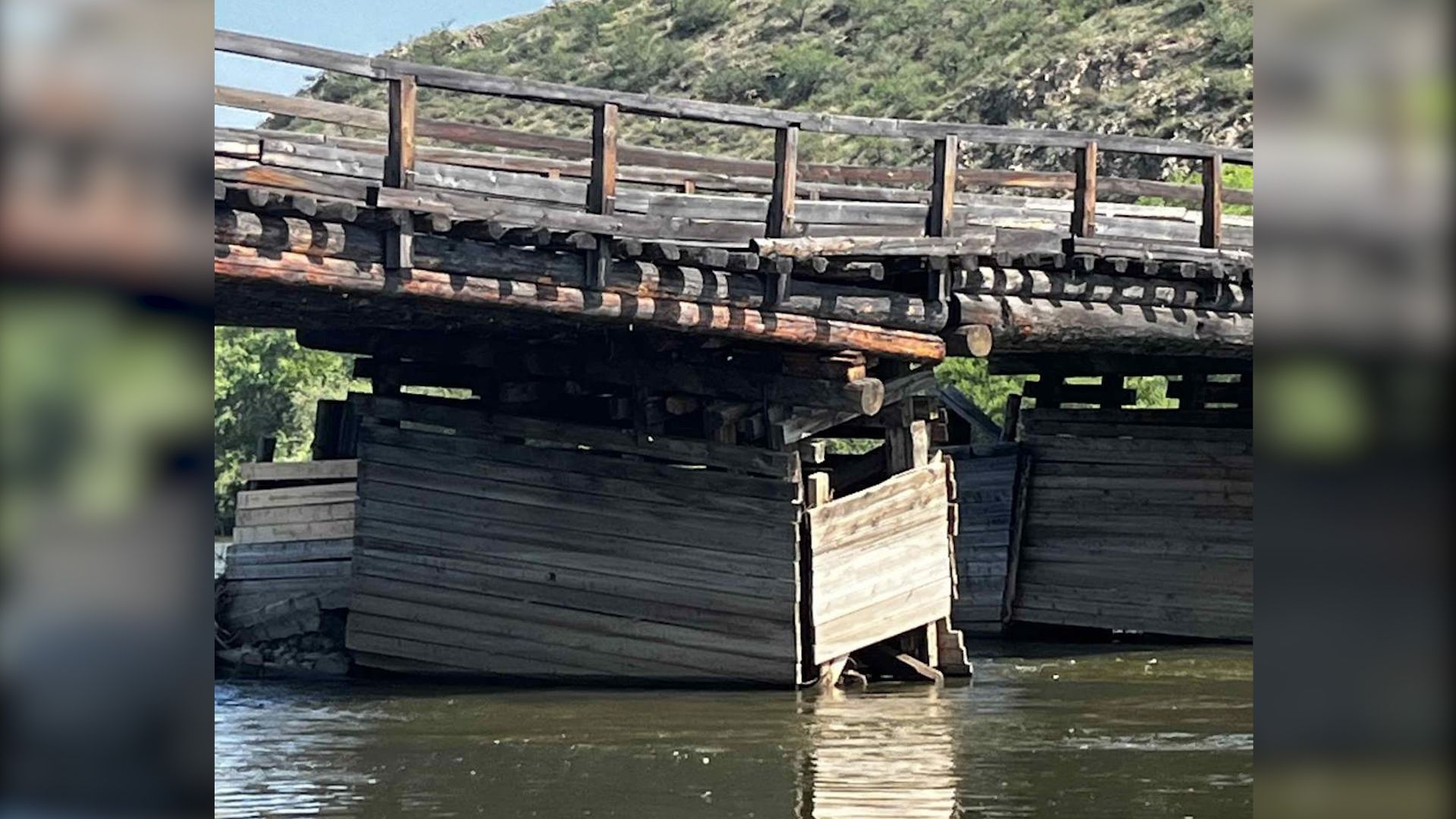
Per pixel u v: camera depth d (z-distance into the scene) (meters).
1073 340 15.94
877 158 65.44
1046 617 20.72
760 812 9.36
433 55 90.69
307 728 12.80
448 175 12.40
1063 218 16.73
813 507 14.86
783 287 13.66
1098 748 11.79
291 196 11.20
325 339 16.64
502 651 15.70
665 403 15.34
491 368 16.16
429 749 11.74
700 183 16.84
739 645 14.84
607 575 15.34
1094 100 61.88
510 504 15.77
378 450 16.38
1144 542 20.34
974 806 9.53
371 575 16.28
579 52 87.06
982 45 70.31
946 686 15.65
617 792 10.03
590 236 12.60
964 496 21.27
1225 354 18.12
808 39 80.31
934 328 14.85
